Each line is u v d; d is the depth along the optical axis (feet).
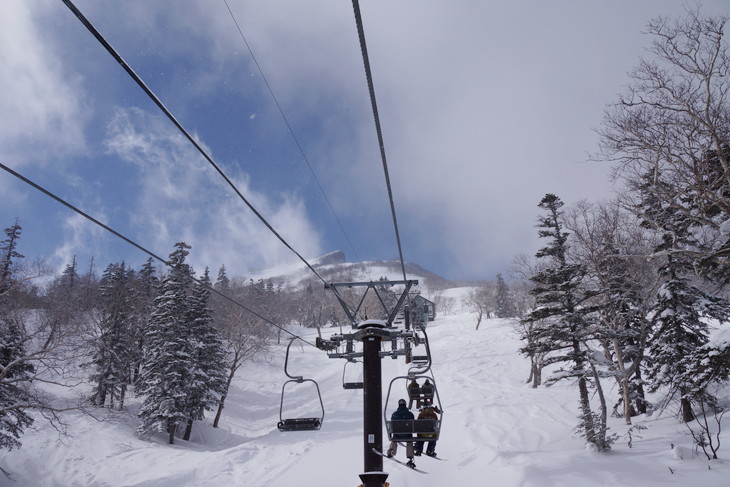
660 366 94.48
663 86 64.59
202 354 161.79
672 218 74.13
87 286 215.31
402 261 44.83
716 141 58.54
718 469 54.39
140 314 178.70
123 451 121.70
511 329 292.40
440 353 247.29
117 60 19.13
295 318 474.90
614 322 91.50
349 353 48.08
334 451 89.40
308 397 209.87
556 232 101.55
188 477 86.38
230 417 188.65
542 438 93.66
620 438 85.25
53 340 100.94
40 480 106.42
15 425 108.27
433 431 43.11
